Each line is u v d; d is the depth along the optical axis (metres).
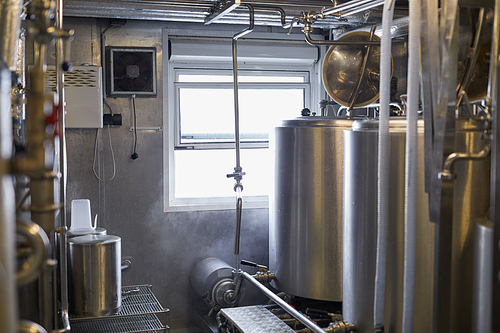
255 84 3.89
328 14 2.69
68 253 2.55
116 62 3.40
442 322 1.67
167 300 3.71
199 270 3.53
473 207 1.71
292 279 3.02
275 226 3.15
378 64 2.97
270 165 3.24
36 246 0.93
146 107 3.56
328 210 2.87
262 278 3.15
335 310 3.25
